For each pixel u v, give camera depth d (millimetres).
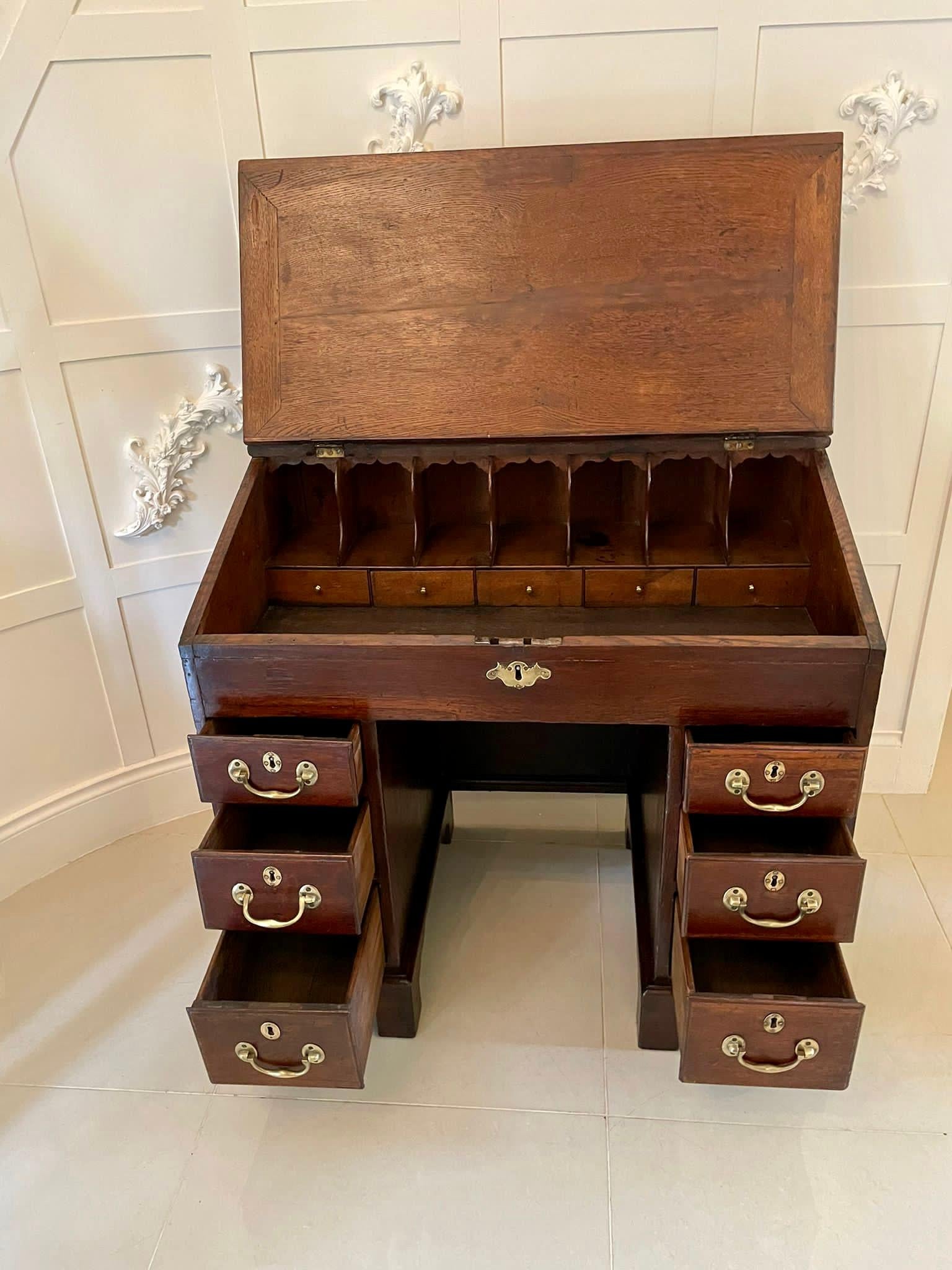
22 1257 1322
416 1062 1584
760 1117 1479
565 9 1506
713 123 1583
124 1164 1443
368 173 1479
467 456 1474
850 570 1277
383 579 1530
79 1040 1648
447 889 1955
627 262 1451
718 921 1290
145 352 1751
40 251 1625
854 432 1812
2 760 1898
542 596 1520
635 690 1272
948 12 1471
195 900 1942
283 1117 1503
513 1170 1411
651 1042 1581
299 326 1494
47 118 1550
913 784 2160
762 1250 1296
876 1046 1583
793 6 1482
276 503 1582
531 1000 1693
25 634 1853
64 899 1954
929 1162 1405
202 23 1536
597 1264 1284
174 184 1646
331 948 1543
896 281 1676
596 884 1961
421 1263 1294
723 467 1467
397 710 1316
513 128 1606
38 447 1746
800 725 1271
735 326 1439
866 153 1572
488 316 1467
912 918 1825
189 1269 1302
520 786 2033
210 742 1286
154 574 1941
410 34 1538
